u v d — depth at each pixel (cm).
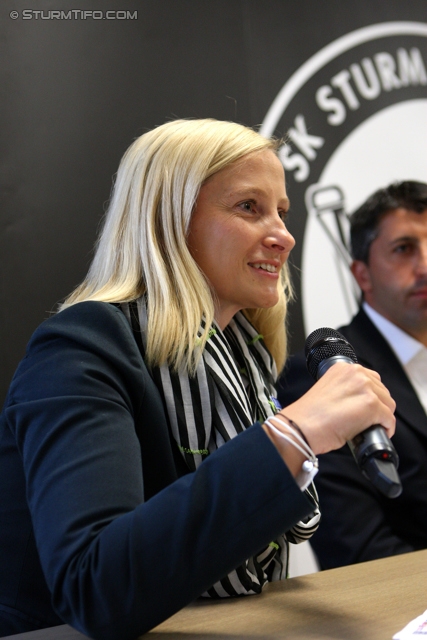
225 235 139
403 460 233
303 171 287
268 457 89
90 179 241
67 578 89
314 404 97
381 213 265
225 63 273
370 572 132
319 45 298
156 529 88
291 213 282
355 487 224
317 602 110
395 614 98
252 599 115
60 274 232
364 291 272
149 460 120
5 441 127
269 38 286
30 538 121
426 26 326
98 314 119
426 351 258
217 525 87
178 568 87
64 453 98
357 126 303
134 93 253
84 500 93
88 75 246
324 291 284
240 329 162
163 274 132
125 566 86
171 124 150
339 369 103
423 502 228
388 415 99
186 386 125
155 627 100
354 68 306
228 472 89
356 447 98
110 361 113
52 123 237
